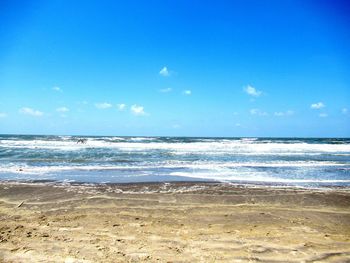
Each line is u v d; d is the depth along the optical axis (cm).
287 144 4388
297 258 479
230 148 3484
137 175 1466
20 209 785
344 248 530
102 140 4484
